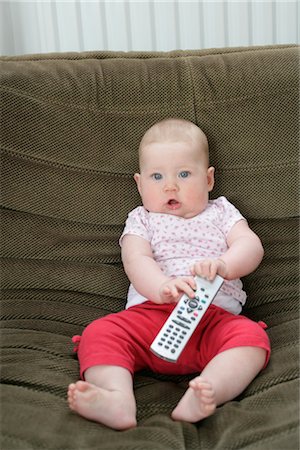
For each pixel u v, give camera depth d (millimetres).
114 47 1643
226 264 1161
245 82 1319
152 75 1331
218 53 1395
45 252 1302
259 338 1028
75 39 1625
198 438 891
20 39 1625
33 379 1012
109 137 1306
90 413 916
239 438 856
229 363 989
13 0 1594
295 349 1064
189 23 1633
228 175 1321
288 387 958
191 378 1116
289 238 1322
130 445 838
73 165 1295
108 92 1311
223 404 976
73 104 1296
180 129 1276
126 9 1617
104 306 1290
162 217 1279
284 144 1314
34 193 1292
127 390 967
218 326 1092
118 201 1317
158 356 1000
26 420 891
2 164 1277
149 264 1191
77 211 1305
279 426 867
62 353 1122
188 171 1259
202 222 1275
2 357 1072
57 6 1597
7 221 1292
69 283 1291
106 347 1036
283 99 1312
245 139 1313
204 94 1315
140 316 1127
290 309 1259
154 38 1642
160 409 977
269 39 1661
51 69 1321
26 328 1203
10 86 1277
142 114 1309
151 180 1269
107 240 1318
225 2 1626
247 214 1325
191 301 1060
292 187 1314
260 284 1302
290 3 1634
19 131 1275
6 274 1287
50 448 839
